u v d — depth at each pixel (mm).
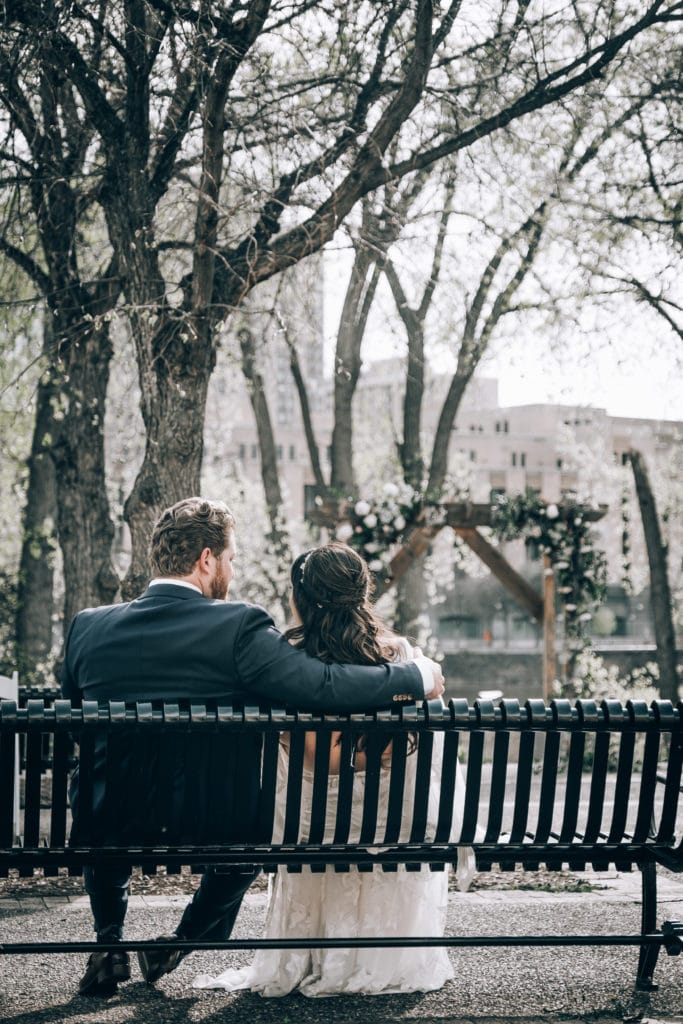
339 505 14711
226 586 3660
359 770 3646
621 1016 3332
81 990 3479
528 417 66812
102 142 8656
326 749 3389
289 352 19422
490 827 3533
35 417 16672
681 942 3496
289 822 3418
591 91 10656
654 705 3535
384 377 22828
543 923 4582
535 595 15070
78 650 3523
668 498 32219
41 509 17562
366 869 3438
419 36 7828
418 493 14617
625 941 3488
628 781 3568
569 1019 3303
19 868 3324
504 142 11250
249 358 19297
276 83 8977
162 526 3611
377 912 3562
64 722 3193
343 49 9070
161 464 8250
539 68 10266
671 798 3582
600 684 15070
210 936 3746
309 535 20031
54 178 8766
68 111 9352
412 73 7918
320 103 9117
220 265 8297
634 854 3617
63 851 3330
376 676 3352
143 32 7438
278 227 8625
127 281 8812
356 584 3570
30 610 17609
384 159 8984
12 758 3266
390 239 10609
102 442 11250
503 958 4035
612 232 12773
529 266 13445
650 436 26328
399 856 3455
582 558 14797
